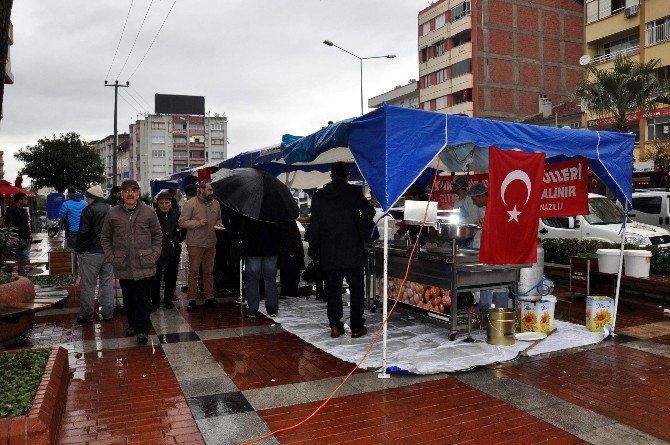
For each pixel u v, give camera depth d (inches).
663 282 287.3
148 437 136.6
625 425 142.9
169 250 290.0
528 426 142.7
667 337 234.5
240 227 283.9
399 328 249.1
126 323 267.1
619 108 856.3
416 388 171.8
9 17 145.3
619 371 188.2
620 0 1162.0
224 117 3563.0
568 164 263.6
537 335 227.9
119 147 3937.0
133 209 226.7
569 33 1886.1
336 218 227.1
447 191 352.2
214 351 215.6
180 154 3489.2
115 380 180.4
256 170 289.4
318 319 271.7
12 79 995.3
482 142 199.5
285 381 178.9
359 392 168.4
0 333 212.5
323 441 134.3
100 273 272.2
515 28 1793.8
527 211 211.9
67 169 1672.0
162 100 3548.2
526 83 1811.0
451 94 1828.2
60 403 149.4
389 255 265.6
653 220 547.8
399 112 181.9
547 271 384.5
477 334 238.1
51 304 226.1
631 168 246.5
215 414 151.2
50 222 1194.6
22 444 119.5
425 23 1937.7
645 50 1099.3
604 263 315.3
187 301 329.1
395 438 135.9
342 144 207.2
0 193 642.8
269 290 278.1
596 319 239.1
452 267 218.7
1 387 142.2
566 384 174.9
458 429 141.0
